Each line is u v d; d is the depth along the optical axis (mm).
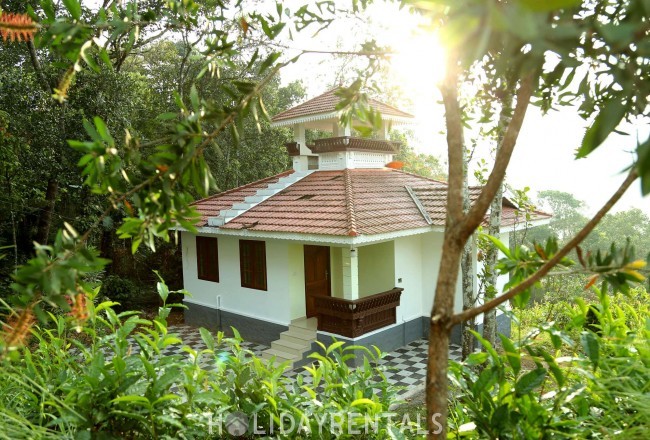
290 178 13516
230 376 2744
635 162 767
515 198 7648
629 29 769
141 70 18828
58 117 10766
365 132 1955
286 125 13578
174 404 2201
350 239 8977
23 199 10562
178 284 17250
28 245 12664
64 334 2832
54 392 2307
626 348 2355
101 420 2041
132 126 13047
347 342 9648
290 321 10969
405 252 11211
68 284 1290
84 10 8789
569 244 1295
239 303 12180
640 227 21359
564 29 780
